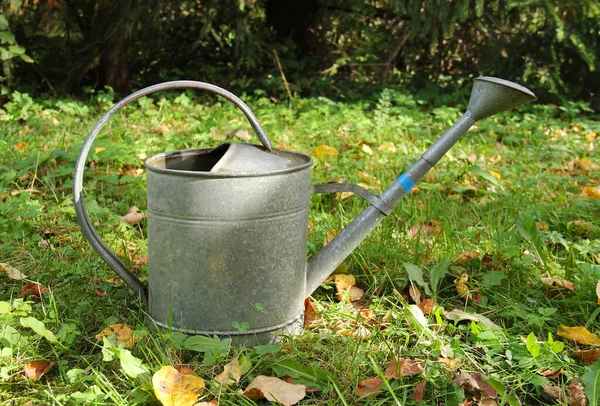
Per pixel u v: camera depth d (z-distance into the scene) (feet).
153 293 4.48
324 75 12.82
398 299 4.98
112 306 4.88
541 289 5.23
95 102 11.44
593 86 12.11
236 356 4.17
